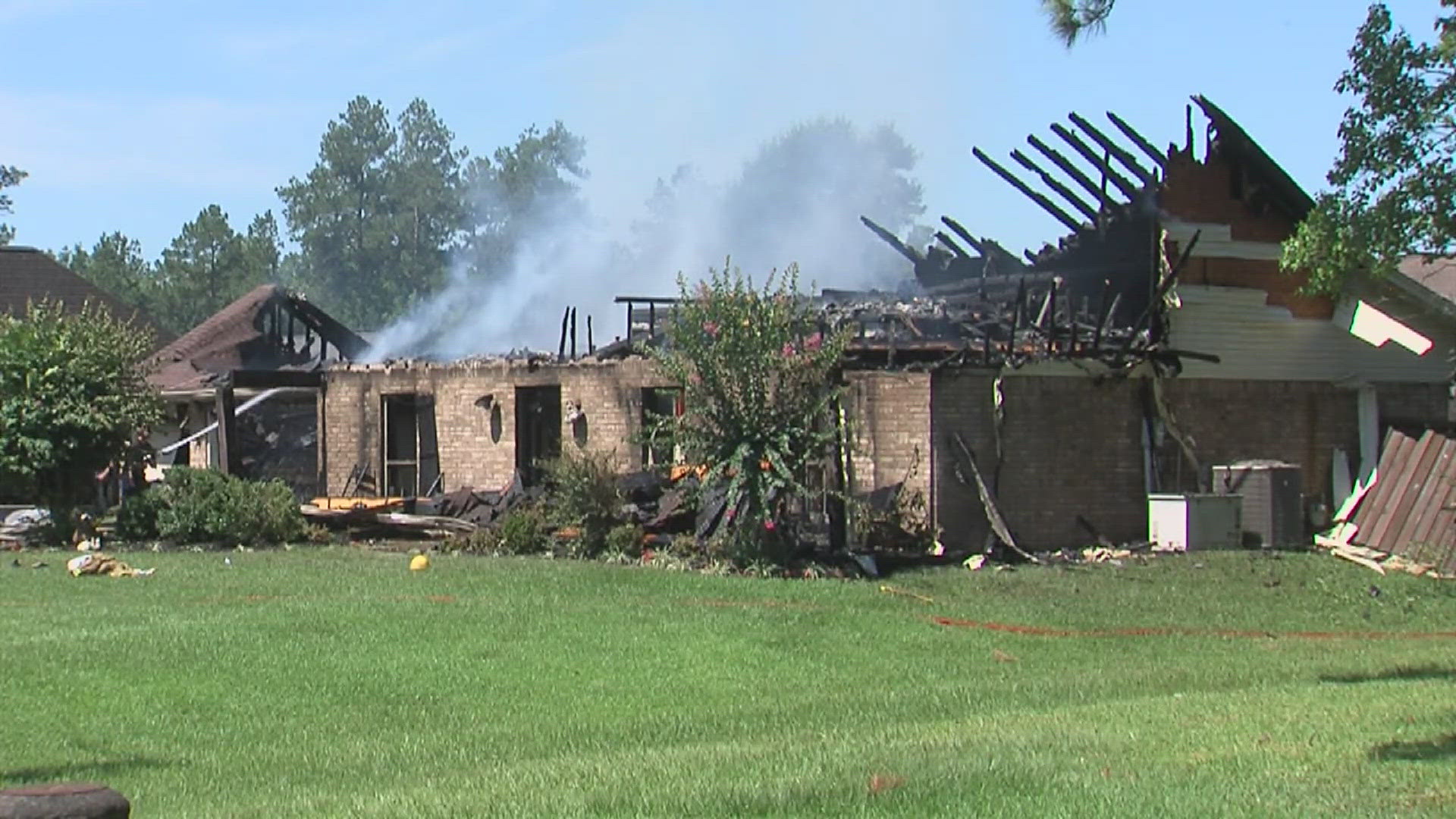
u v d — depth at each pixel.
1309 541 33.38
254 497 32.56
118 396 34.28
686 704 17.00
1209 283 33.41
